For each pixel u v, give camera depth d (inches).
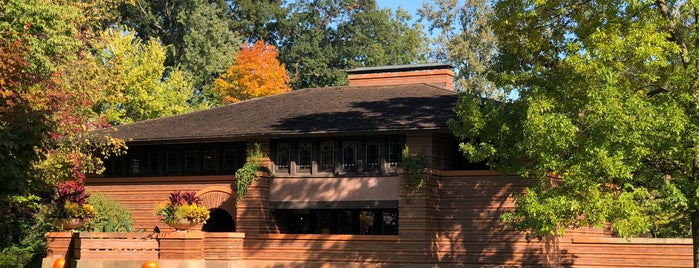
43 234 1470.2
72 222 1278.3
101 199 1429.6
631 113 903.7
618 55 951.6
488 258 1203.9
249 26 2977.4
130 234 1224.8
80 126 1327.5
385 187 1269.7
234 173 1401.3
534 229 968.9
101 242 1210.0
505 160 1016.9
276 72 2529.5
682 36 1035.3
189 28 2667.3
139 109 2222.0
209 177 1386.6
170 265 1214.3
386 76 1601.9
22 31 1120.2
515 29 1067.3
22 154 813.2
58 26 1199.6
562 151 942.4
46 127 824.3
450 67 1594.5
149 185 1433.3
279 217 1358.3
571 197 932.0
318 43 2979.8
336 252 1261.1
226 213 1533.0
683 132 914.7
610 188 988.6
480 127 1013.8
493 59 1103.0
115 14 2632.9
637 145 901.2
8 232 1480.1
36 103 1094.4
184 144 1445.6
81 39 1455.5
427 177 1218.6
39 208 1434.5
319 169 1317.7
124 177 1465.3
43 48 1175.0
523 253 1184.2
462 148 1034.1
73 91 1320.1
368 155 1290.6
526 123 927.0
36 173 874.8
